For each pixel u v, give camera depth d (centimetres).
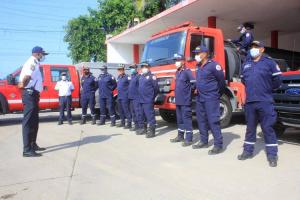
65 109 1212
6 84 1175
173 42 930
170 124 1118
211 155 659
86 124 1181
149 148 740
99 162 630
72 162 635
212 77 670
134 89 943
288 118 719
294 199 429
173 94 898
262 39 2164
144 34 2034
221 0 1316
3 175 564
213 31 944
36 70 688
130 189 482
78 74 1283
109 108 1105
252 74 589
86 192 475
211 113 671
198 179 515
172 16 1580
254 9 1451
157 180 517
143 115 931
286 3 1364
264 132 586
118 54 2359
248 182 495
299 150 686
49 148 765
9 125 1223
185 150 711
